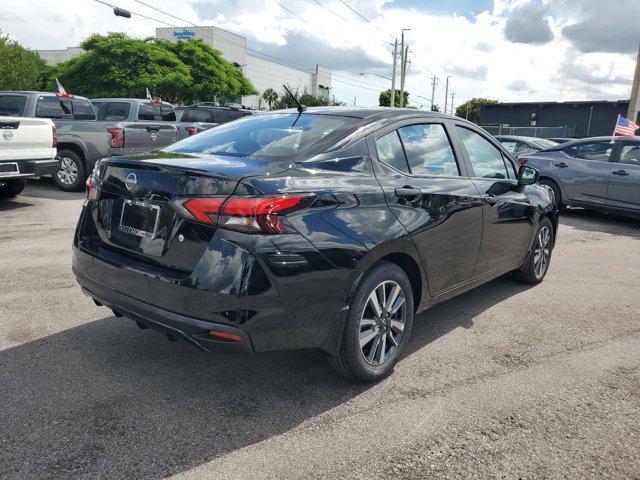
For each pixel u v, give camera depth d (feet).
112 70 111.55
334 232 8.74
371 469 7.61
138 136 33.19
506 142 42.32
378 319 9.91
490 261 13.52
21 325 12.32
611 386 10.30
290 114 11.39
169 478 7.29
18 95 31.55
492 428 8.73
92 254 9.77
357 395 9.71
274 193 8.12
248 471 7.50
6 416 8.60
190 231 8.23
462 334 12.82
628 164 29.32
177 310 8.25
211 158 9.34
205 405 9.19
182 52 132.05
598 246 23.81
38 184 36.42
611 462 7.92
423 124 11.80
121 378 10.02
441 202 11.07
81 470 7.38
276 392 9.72
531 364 11.21
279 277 8.09
